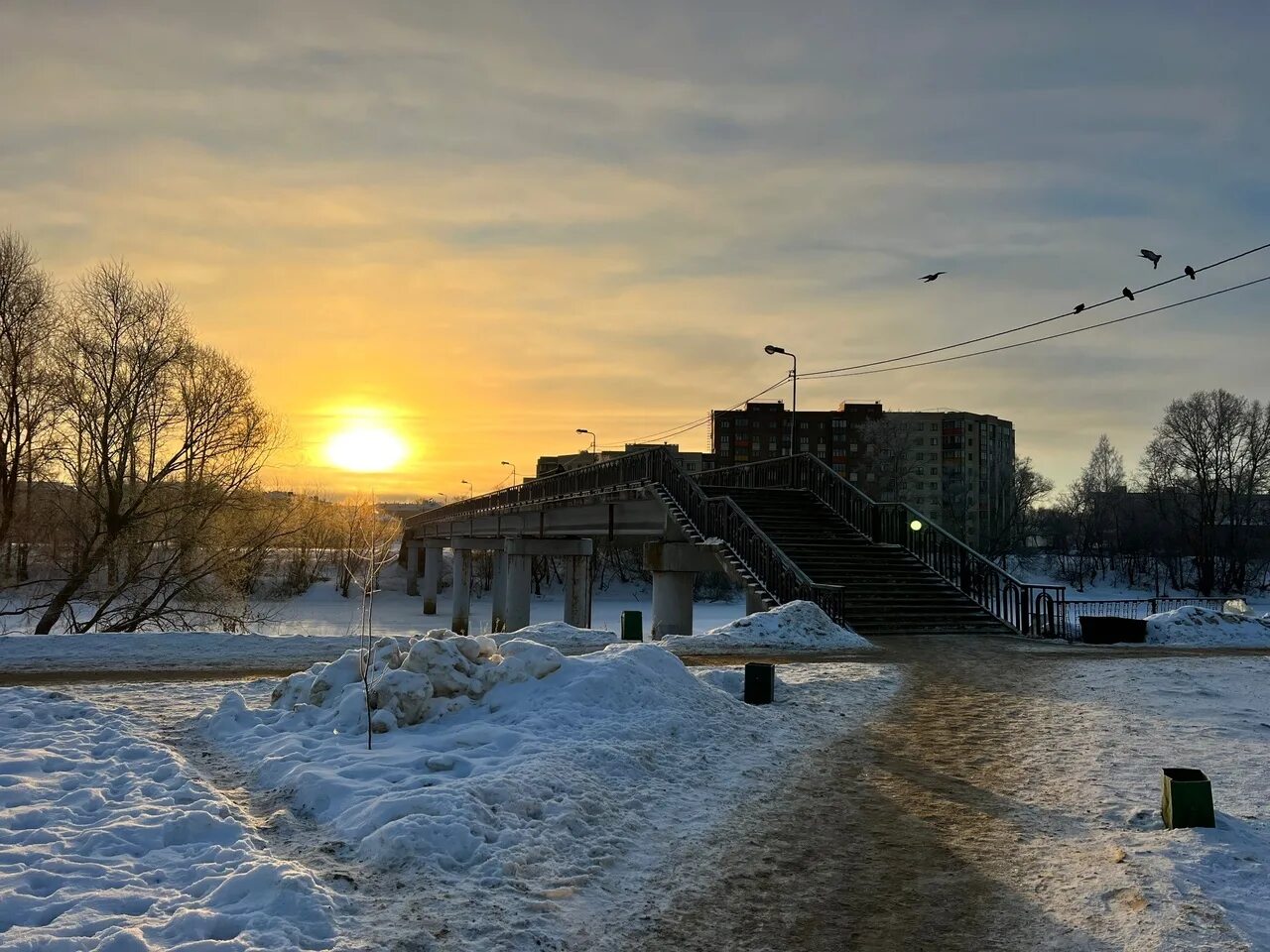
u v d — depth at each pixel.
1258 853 6.50
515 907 5.28
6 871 5.25
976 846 6.89
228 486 31.97
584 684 10.38
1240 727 11.43
